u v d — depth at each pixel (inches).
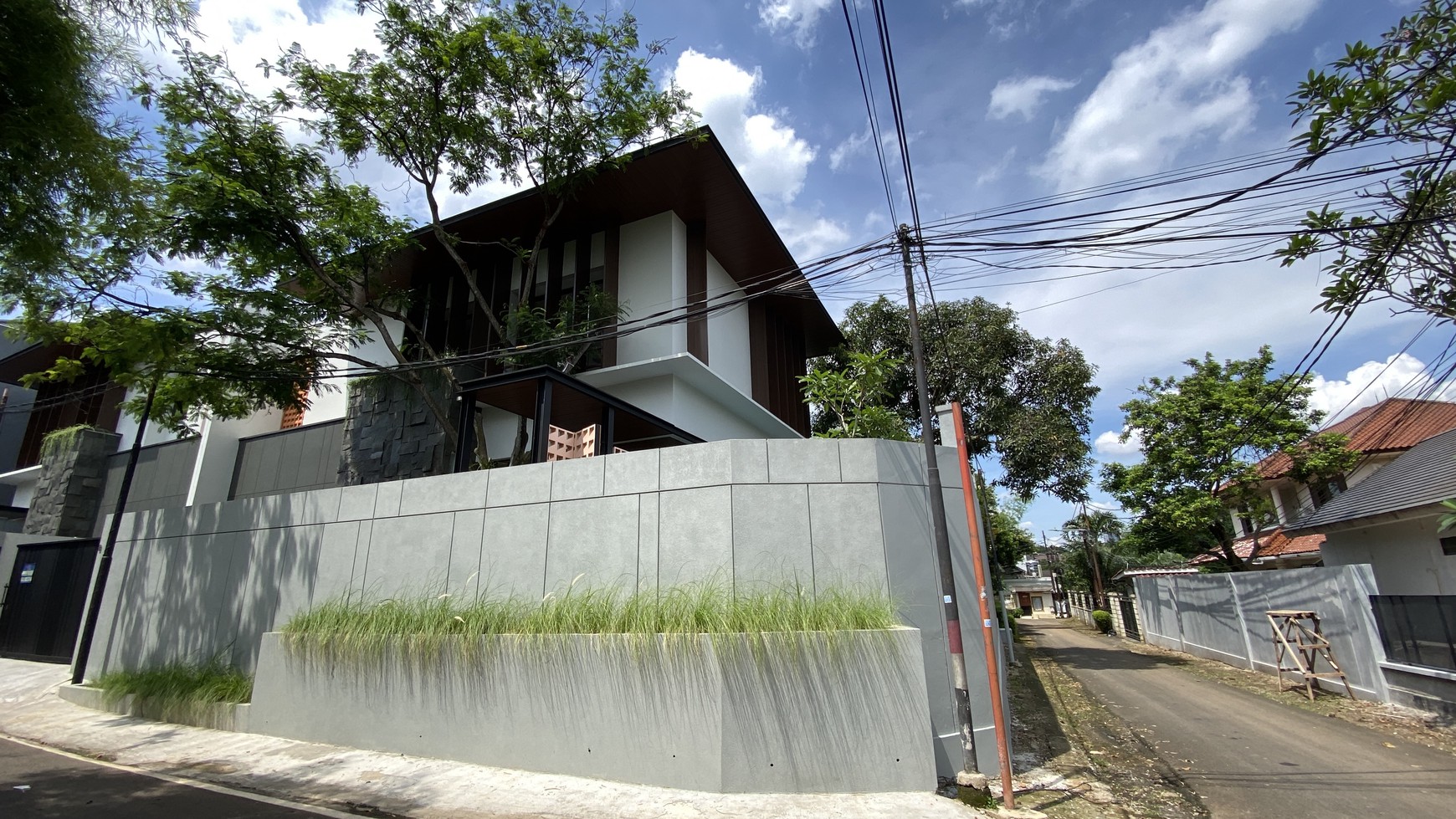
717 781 222.4
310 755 279.6
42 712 383.9
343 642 302.2
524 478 326.6
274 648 326.6
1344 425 808.3
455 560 331.3
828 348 924.0
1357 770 272.7
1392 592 554.3
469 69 471.5
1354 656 432.8
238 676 360.2
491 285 629.0
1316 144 222.8
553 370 405.7
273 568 384.2
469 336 628.7
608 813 207.5
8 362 901.8
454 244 613.6
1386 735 330.3
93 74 211.5
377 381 602.9
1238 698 449.1
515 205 573.6
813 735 226.7
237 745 300.0
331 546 368.2
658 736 234.7
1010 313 783.7
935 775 229.3
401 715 283.0
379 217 493.0
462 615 290.5
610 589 288.8
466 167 524.1
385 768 258.4
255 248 447.2
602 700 245.9
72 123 200.5
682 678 235.5
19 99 191.9
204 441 698.2
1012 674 570.6
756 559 269.3
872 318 820.6
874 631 236.5
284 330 487.5
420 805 219.8
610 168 521.3
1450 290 231.6
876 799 218.2
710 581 270.2
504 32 473.7
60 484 747.4
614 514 299.1
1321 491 773.9
